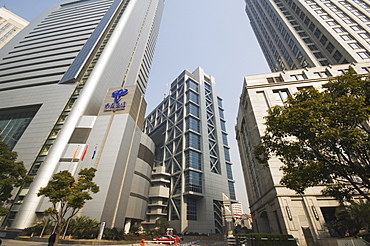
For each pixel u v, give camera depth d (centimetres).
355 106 1025
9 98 5647
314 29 5597
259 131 2653
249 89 3192
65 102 5141
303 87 3028
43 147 4406
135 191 4812
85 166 3988
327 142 1031
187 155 7281
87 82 5372
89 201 3556
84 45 6712
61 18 8762
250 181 3788
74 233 2617
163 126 10125
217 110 9769
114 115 4859
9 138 4872
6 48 7625
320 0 6084
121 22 7562
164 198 6938
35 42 7525
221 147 8438
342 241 1402
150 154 6088
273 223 2356
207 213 6216
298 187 1227
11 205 3553
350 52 4303
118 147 4256
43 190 1939
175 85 10925
